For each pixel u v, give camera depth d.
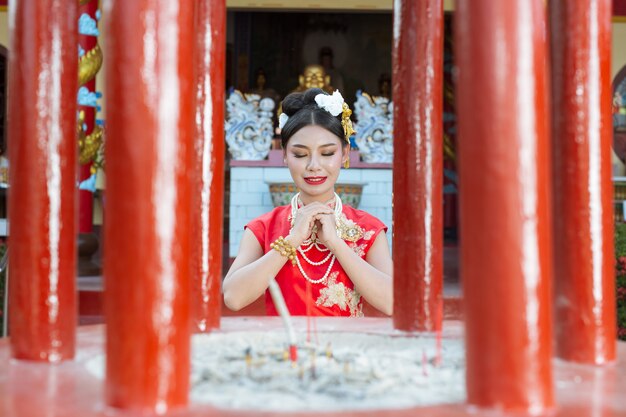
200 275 1.88
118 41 1.06
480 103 1.04
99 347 1.65
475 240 1.06
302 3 12.80
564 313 1.49
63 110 1.52
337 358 1.50
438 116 1.89
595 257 1.47
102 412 1.08
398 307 1.90
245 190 7.21
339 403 1.13
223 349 1.61
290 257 2.78
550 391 1.07
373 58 17.36
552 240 1.51
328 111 2.89
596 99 1.47
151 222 1.05
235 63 16.92
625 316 5.18
